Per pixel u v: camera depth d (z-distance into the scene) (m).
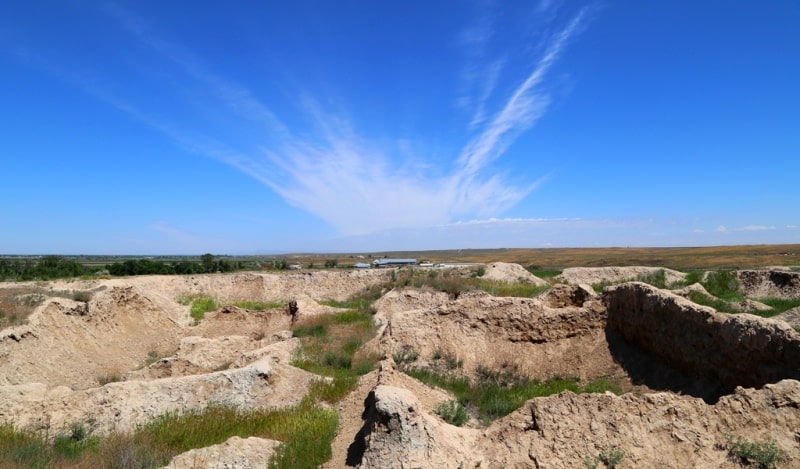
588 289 17.89
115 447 9.74
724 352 11.15
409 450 8.29
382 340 17.16
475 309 17.12
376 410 8.88
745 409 8.30
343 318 23.11
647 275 30.36
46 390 12.94
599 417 8.71
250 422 11.52
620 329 15.27
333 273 38.72
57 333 19.78
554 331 16.03
